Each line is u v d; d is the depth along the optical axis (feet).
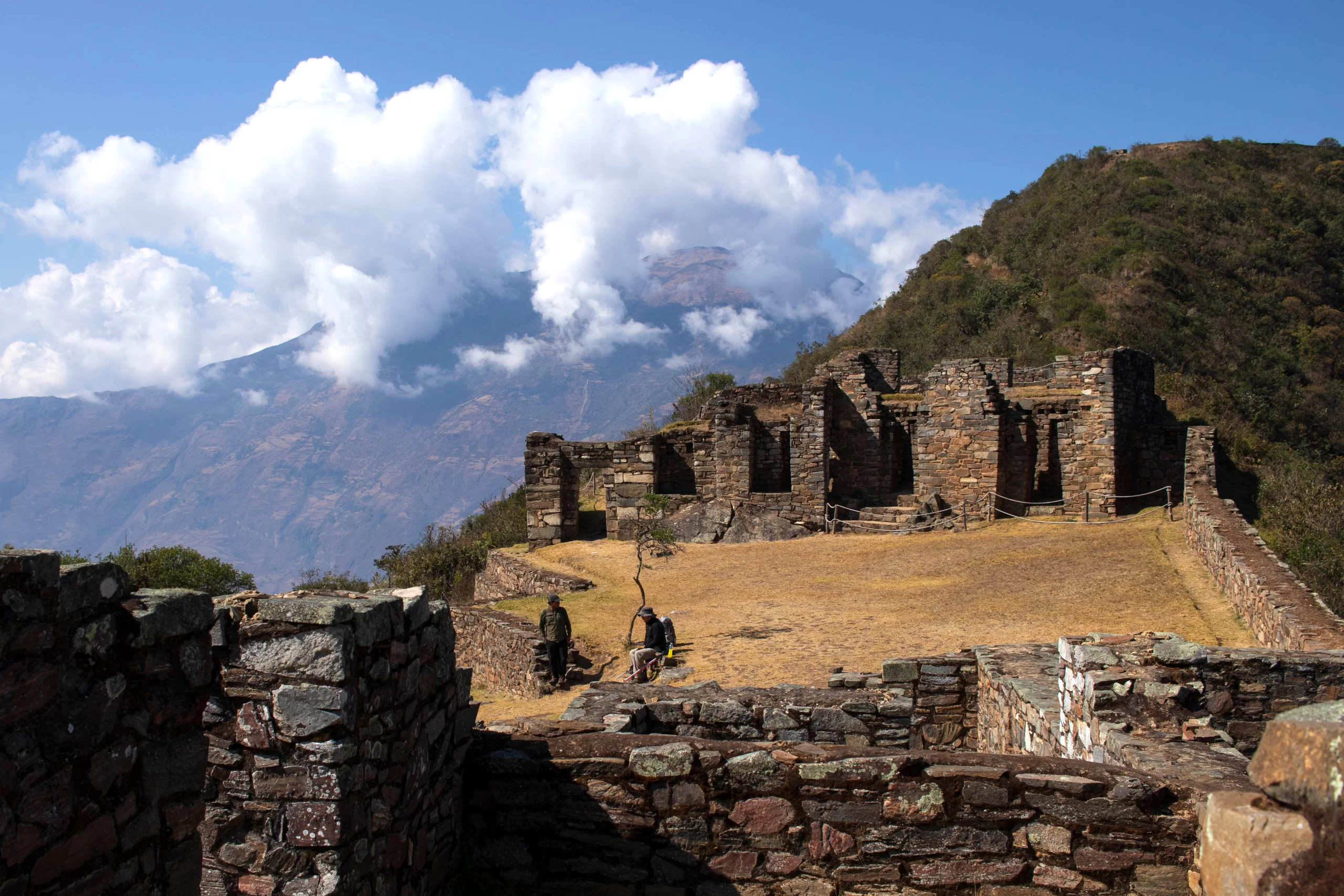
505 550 118.93
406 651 18.60
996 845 19.06
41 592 11.27
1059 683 28.68
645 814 20.40
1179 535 85.81
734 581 86.07
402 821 18.04
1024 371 124.16
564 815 20.85
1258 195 254.47
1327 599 69.46
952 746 37.29
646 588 85.92
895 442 122.01
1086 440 104.53
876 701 33.45
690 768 20.38
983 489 106.52
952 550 91.40
